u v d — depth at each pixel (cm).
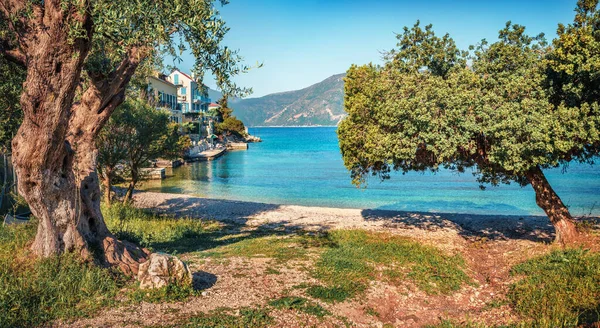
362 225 2150
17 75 1120
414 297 1063
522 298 993
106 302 804
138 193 3297
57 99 808
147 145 2334
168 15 786
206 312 805
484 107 1196
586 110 1116
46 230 903
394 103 1302
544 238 1706
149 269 891
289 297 938
